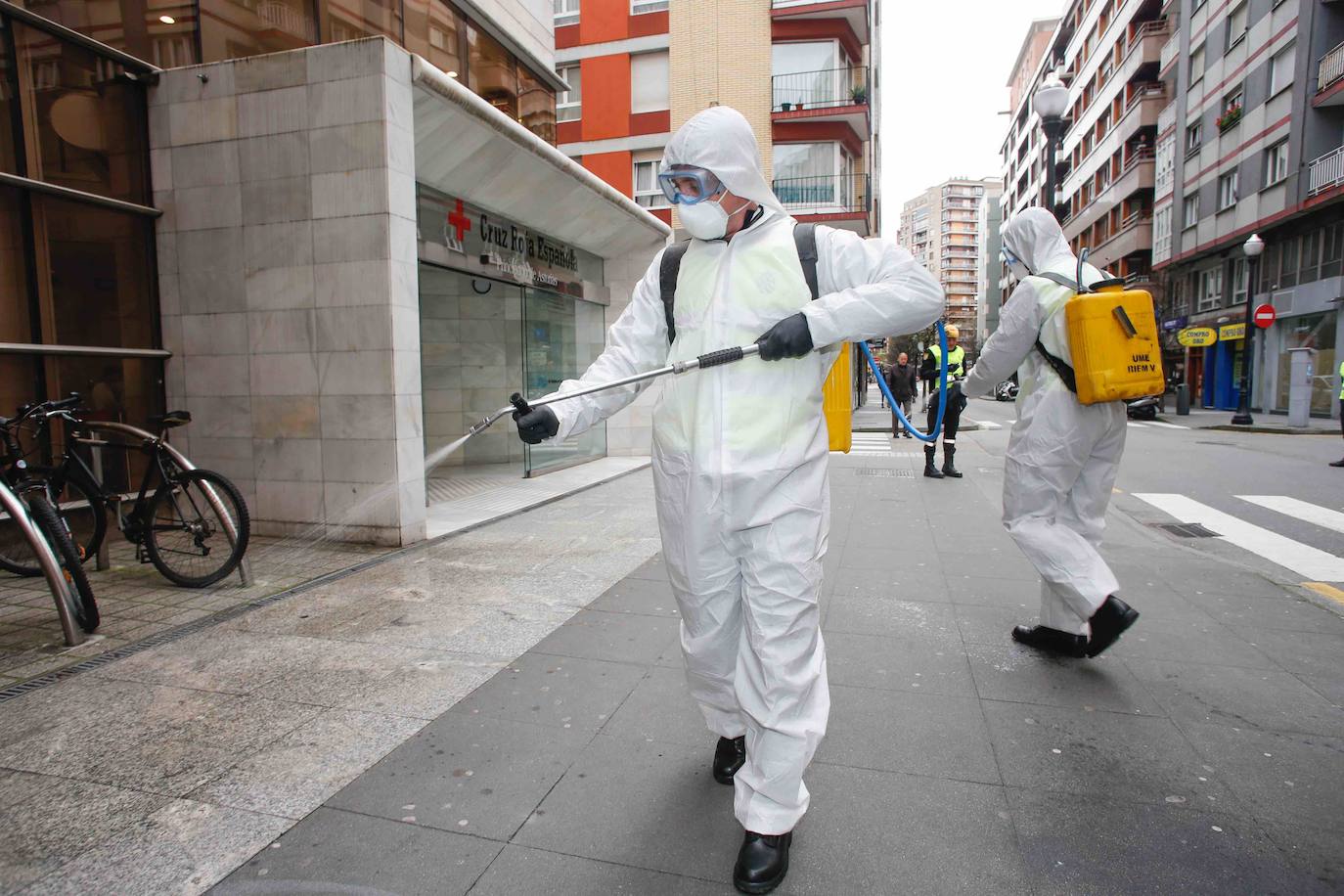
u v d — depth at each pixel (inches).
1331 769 96.6
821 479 80.3
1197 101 1138.7
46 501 147.6
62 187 211.3
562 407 85.6
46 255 209.5
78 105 216.1
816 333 73.1
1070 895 74.0
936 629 149.8
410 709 114.9
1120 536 237.0
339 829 85.3
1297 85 869.2
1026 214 135.9
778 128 863.1
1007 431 711.1
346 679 126.1
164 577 187.9
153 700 118.1
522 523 256.5
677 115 823.1
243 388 229.8
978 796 91.1
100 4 220.4
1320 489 345.1
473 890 75.2
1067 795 91.1
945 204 5664.4
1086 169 1701.5
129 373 229.1
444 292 397.4
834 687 122.9
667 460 81.4
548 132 440.1
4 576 194.4
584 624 152.3
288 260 221.9
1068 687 122.0
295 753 101.8
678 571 81.9
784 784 74.9
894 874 77.6
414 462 224.2
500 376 406.0
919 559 206.7
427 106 238.1
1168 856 79.7
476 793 92.3
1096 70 1614.2
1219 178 1069.1
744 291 78.4
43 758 100.6
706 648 83.9
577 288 409.4
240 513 176.2
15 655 136.7
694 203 77.5
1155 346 120.3
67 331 214.4
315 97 215.5
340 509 223.3
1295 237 915.4
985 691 120.7
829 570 194.2
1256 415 984.3
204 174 228.4
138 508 184.9
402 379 218.2
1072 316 120.6
